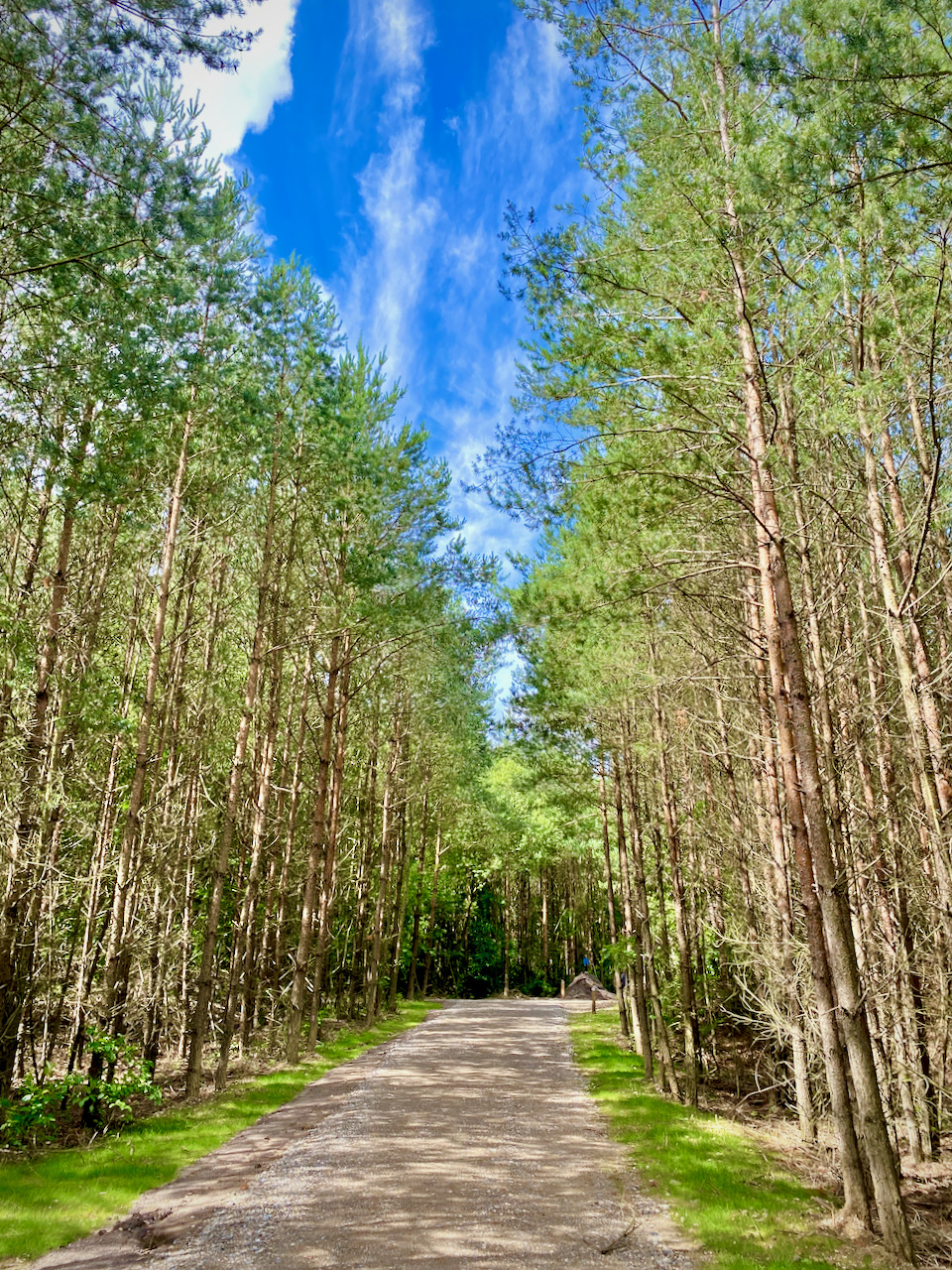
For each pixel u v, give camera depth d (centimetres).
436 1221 714
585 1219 732
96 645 1529
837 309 852
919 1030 1060
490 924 4597
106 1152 917
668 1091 1359
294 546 1623
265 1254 634
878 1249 661
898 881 1016
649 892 1992
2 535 1349
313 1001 1795
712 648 1245
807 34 606
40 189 747
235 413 1298
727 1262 628
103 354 869
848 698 1088
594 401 911
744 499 865
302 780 1934
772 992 1116
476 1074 1505
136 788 1177
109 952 1128
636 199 869
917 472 1105
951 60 515
